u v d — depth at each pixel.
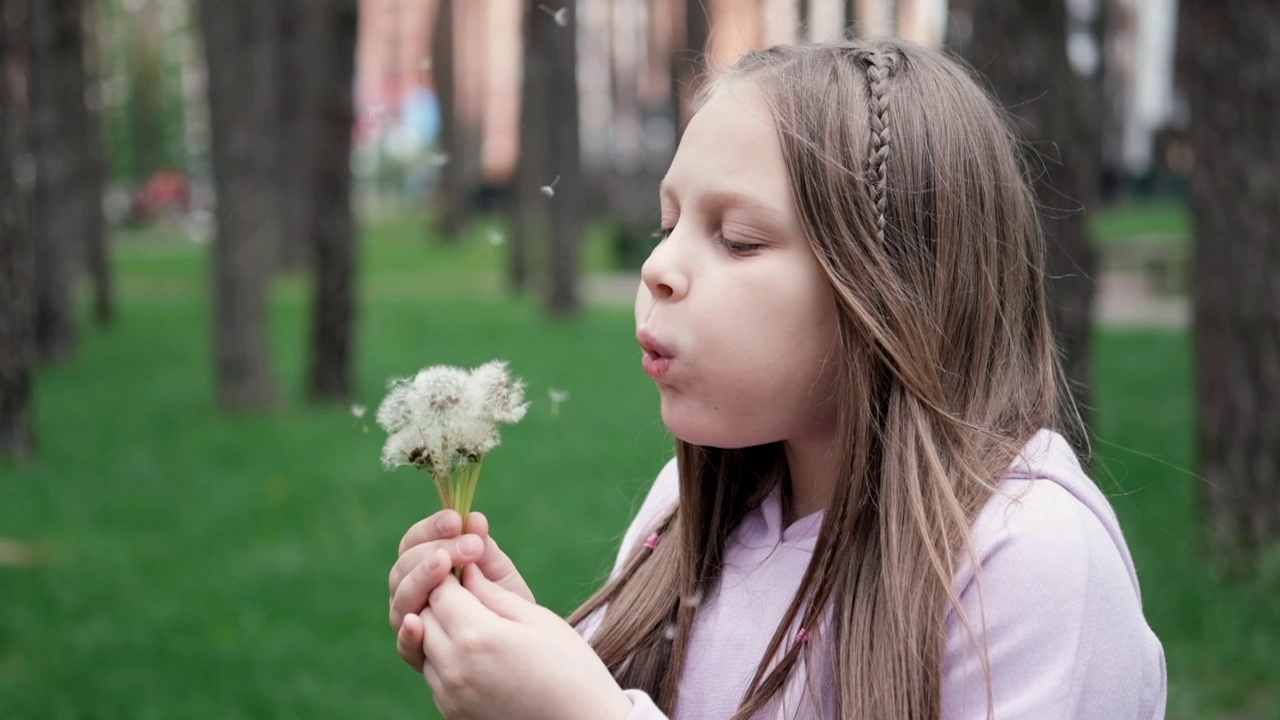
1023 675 1.13
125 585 5.86
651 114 32.34
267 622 5.31
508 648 1.14
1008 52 5.53
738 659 1.35
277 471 8.49
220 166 10.95
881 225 1.21
